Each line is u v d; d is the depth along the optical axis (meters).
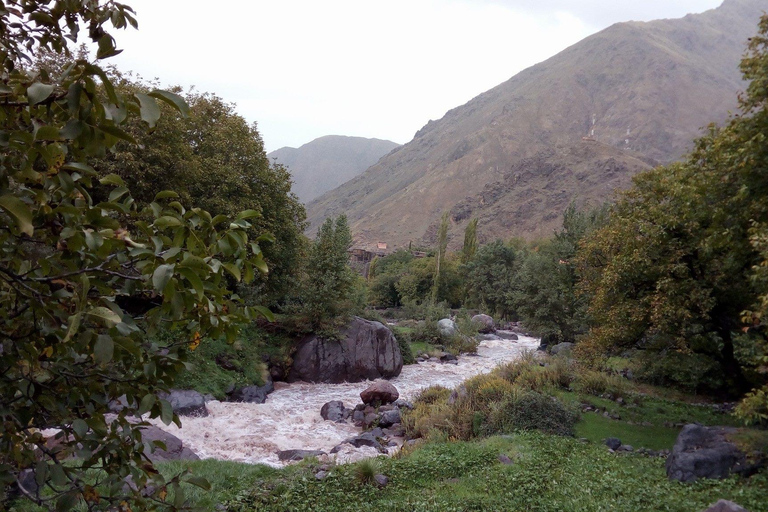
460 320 42.56
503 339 47.00
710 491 10.24
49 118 2.18
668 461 11.93
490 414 16.45
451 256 92.00
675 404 19.70
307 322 28.05
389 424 19.11
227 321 2.79
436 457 12.74
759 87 11.45
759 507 9.06
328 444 16.70
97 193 18.70
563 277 37.34
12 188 2.25
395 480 11.21
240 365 23.61
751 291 14.96
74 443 2.63
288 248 30.45
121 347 2.30
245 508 9.16
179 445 12.25
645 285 16.69
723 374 21.03
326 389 25.66
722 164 12.87
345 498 10.00
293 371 26.89
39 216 2.36
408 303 56.06
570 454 13.40
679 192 14.26
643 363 22.72
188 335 2.83
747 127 11.90
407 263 90.38
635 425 16.94
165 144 21.02
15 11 2.57
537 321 38.25
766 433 11.80
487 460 12.67
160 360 2.75
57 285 2.49
